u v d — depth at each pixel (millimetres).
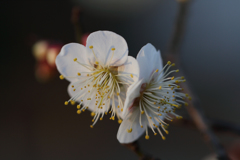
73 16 166
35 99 313
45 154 282
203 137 160
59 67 148
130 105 147
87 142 285
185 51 292
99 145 282
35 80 322
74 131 293
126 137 146
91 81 150
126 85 146
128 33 315
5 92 317
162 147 267
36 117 304
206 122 161
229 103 272
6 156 279
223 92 279
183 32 171
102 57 146
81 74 149
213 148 157
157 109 149
